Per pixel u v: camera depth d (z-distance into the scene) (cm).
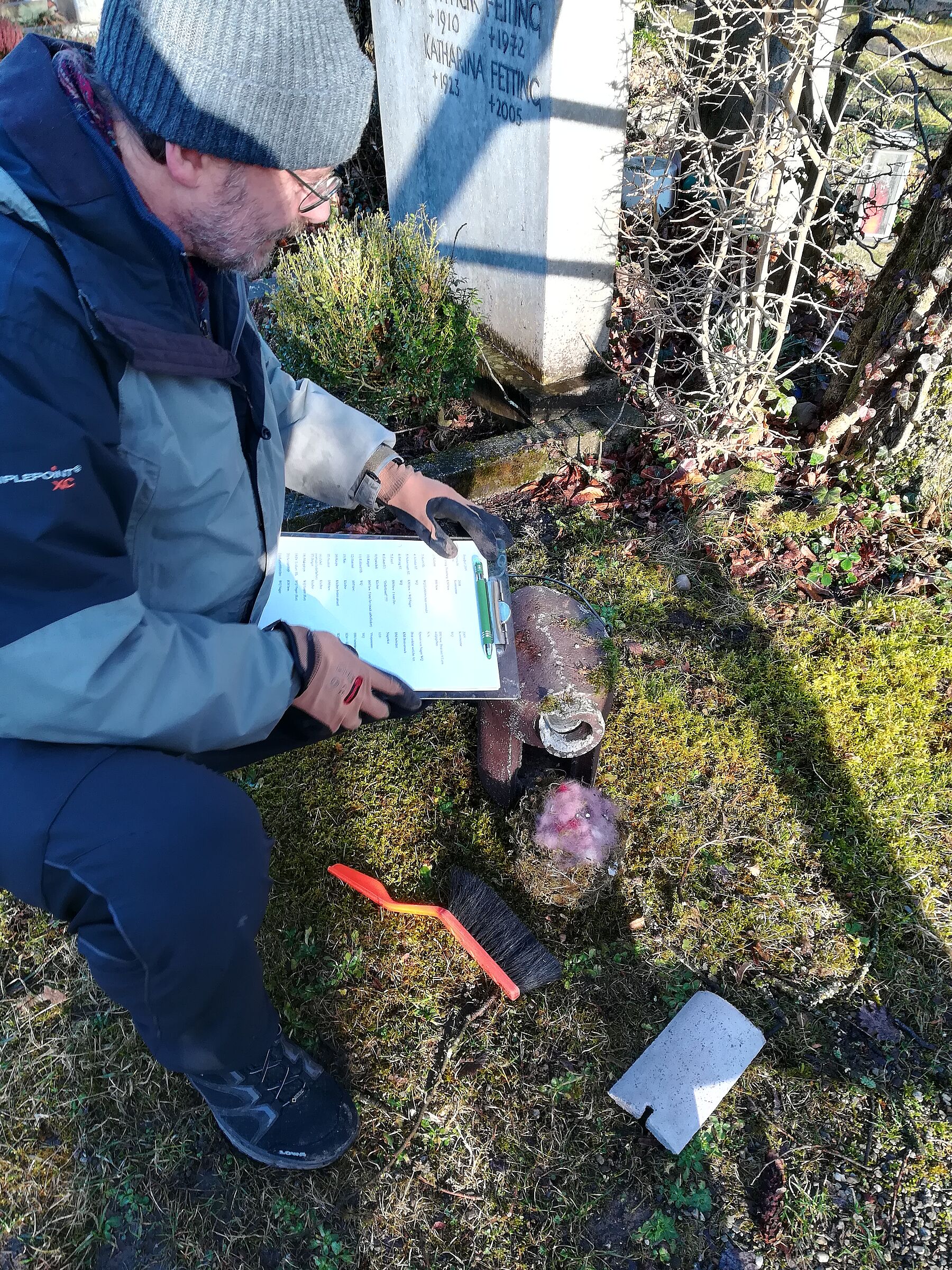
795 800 223
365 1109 177
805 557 283
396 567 187
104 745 126
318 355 295
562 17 247
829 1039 186
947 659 252
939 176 253
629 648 259
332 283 299
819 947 199
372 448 184
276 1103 166
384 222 327
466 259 353
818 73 316
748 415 314
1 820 121
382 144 423
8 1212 168
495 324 347
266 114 106
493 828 219
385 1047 185
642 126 317
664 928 203
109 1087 181
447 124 331
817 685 248
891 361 276
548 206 283
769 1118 175
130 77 104
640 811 222
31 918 208
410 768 232
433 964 197
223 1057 146
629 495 308
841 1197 165
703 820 220
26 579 112
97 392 113
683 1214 164
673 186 341
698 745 235
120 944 125
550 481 315
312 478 190
